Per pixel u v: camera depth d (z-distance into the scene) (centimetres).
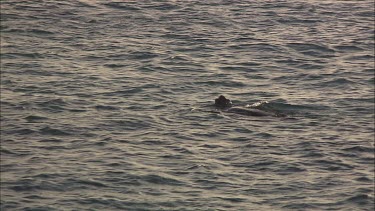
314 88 10312
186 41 12294
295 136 8512
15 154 7831
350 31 13138
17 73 10525
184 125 8788
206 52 11781
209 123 8850
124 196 6962
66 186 7119
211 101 9694
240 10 14200
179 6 14300
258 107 9450
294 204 6912
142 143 8219
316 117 9181
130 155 7869
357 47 12231
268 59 11544
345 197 7069
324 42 12431
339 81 10588
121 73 10669
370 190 7194
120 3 14350
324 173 7556
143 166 7594
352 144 8319
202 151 8025
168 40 12331
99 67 10925
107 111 9206
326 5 14788
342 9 14538
